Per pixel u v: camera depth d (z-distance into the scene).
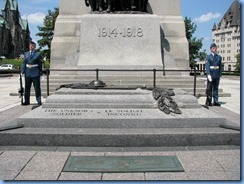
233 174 4.86
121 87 8.38
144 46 15.83
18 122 6.76
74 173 4.90
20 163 5.32
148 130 6.48
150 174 4.86
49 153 5.81
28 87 11.62
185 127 6.77
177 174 4.86
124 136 6.18
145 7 16.97
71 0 19.42
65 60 18.00
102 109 7.14
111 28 15.78
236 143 6.34
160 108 7.14
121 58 15.70
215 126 6.85
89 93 7.61
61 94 7.61
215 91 11.91
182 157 5.61
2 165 5.24
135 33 15.83
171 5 19.41
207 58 11.75
